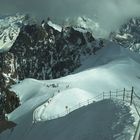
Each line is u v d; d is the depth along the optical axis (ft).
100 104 210.38
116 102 197.16
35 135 294.46
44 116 470.80
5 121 497.87
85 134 165.99
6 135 449.06
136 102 220.43
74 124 202.28
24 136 358.23
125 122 151.94
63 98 554.05
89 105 228.63
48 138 235.61
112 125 154.92
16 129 447.01
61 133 206.39
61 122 248.11
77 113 232.94
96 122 174.40
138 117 157.28
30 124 399.03
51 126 263.29
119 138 135.95
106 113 181.06
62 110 508.12
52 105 525.34
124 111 170.19
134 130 139.33
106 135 147.02
